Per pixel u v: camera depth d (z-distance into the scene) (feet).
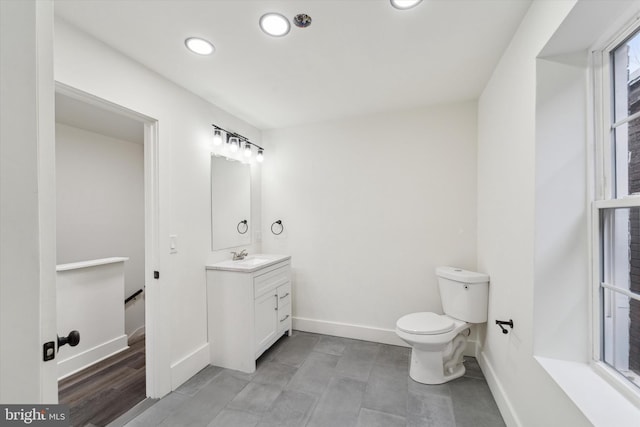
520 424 4.67
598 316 3.78
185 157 6.89
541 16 3.91
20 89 1.62
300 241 9.80
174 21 4.55
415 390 6.32
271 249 10.15
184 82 6.61
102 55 5.05
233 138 8.54
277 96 7.50
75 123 9.46
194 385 6.55
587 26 3.39
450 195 8.14
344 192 9.26
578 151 3.94
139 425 5.31
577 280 3.97
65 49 4.51
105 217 10.87
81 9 4.25
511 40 5.11
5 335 1.54
